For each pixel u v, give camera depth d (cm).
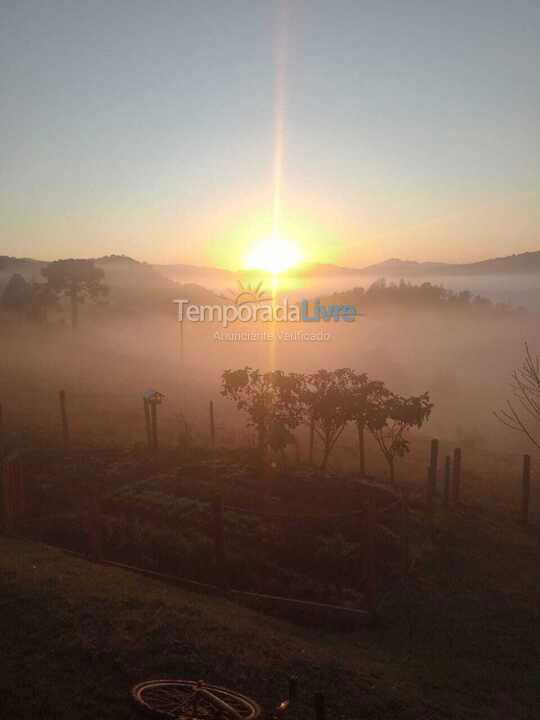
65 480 1742
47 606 916
